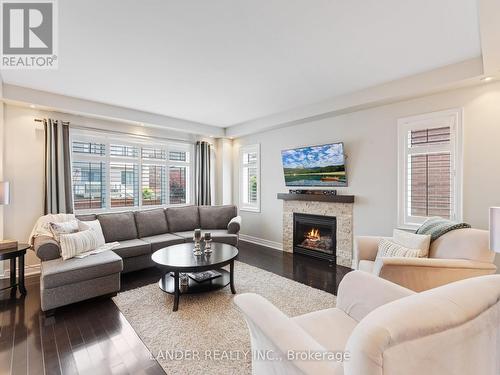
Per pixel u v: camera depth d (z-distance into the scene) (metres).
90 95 3.78
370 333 0.75
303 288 3.13
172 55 2.62
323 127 4.40
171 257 2.97
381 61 2.77
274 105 4.25
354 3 1.87
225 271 3.49
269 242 5.35
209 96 3.83
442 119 3.15
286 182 4.95
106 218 3.96
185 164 5.74
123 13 1.97
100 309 2.63
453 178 3.09
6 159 3.57
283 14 1.99
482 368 0.97
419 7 1.91
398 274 2.15
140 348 2.01
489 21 1.78
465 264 2.16
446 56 2.67
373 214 3.79
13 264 2.96
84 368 1.80
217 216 5.10
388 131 3.62
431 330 0.80
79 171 4.27
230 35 2.27
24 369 1.79
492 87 2.83
